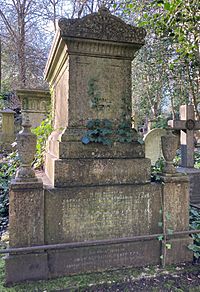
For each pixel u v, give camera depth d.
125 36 2.54
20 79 13.97
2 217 3.86
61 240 2.32
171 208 2.58
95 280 2.22
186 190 2.63
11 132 10.70
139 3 5.18
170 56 7.17
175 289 2.10
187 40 4.95
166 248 2.52
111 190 2.46
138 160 2.57
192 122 4.82
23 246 2.21
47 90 7.28
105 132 2.51
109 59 2.63
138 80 9.87
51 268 2.27
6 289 2.07
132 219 2.51
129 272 2.37
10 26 13.95
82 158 2.46
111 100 2.65
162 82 9.15
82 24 2.40
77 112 2.54
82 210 2.38
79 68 2.54
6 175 5.06
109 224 2.45
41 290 2.06
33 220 2.24
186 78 7.57
